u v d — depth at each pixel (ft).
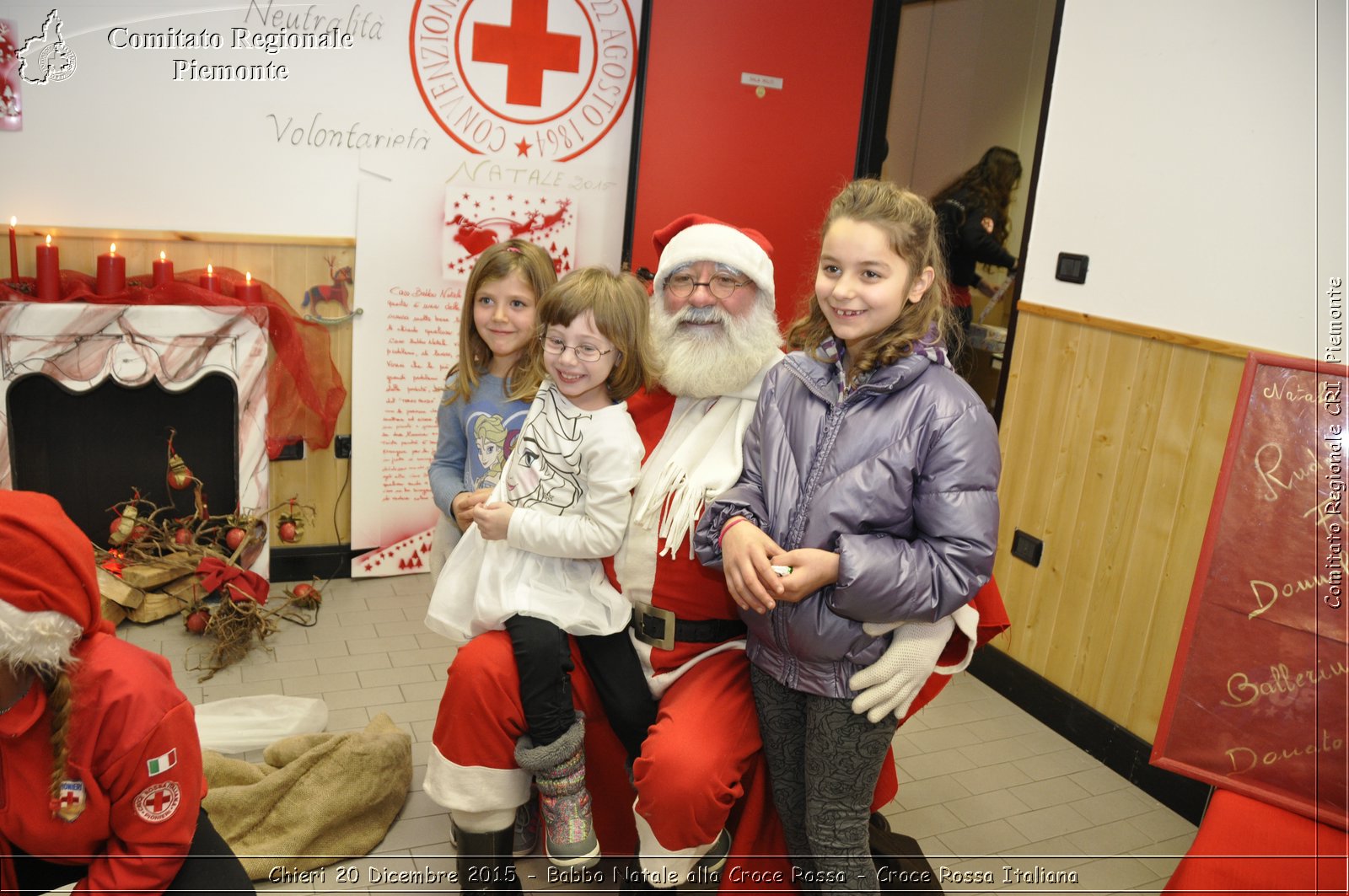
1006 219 14.55
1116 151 8.70
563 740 5.82
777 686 5.78
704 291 6.06
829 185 11.87
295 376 10.16
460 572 6.37
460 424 7.32
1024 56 14.93
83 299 9.32
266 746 7.83
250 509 10.10
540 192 10.97
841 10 11.38
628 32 10.87
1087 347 9.02
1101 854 7.42
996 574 10.05
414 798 7.49
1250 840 5.41
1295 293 7.26
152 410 9.78
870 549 4.91
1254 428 5.68
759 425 5.80
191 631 9.49
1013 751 8.86
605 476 5.86
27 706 4.29
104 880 4.53
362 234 10.40
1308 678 5.50
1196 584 5.81
